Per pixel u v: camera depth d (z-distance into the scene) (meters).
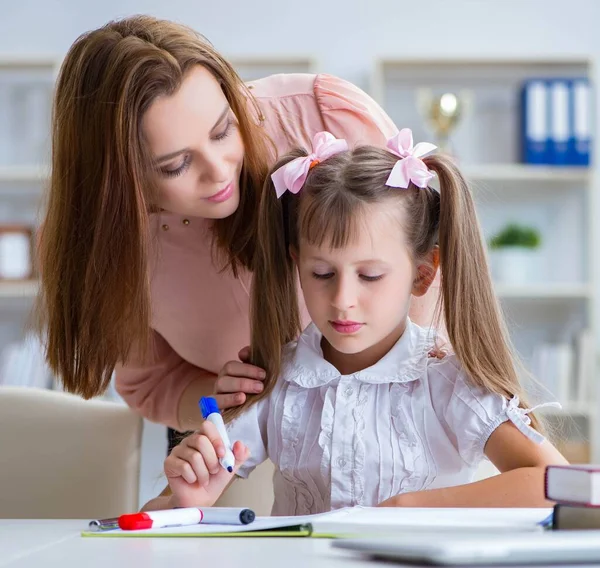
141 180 1.24
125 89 1.21
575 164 3.53
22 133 3.65
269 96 1.57
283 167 1.26
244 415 1.29
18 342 3.60
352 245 1.17
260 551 0.77
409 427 1.23
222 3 3.69
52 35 3.68
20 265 3.50
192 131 1.22
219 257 1.46
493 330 1.24
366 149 1.26
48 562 0.74
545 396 1.62
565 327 3.65
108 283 1.29
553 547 0.66
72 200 1.30
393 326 1.21
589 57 3.55
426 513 0.95
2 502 1.59
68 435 1.60
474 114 3.66
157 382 1.70
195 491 1.10
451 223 1.24
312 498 1.27
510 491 1.08
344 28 3.69
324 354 1.32
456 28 3.70
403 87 3.68
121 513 1.57
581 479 0.79
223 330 1.57
